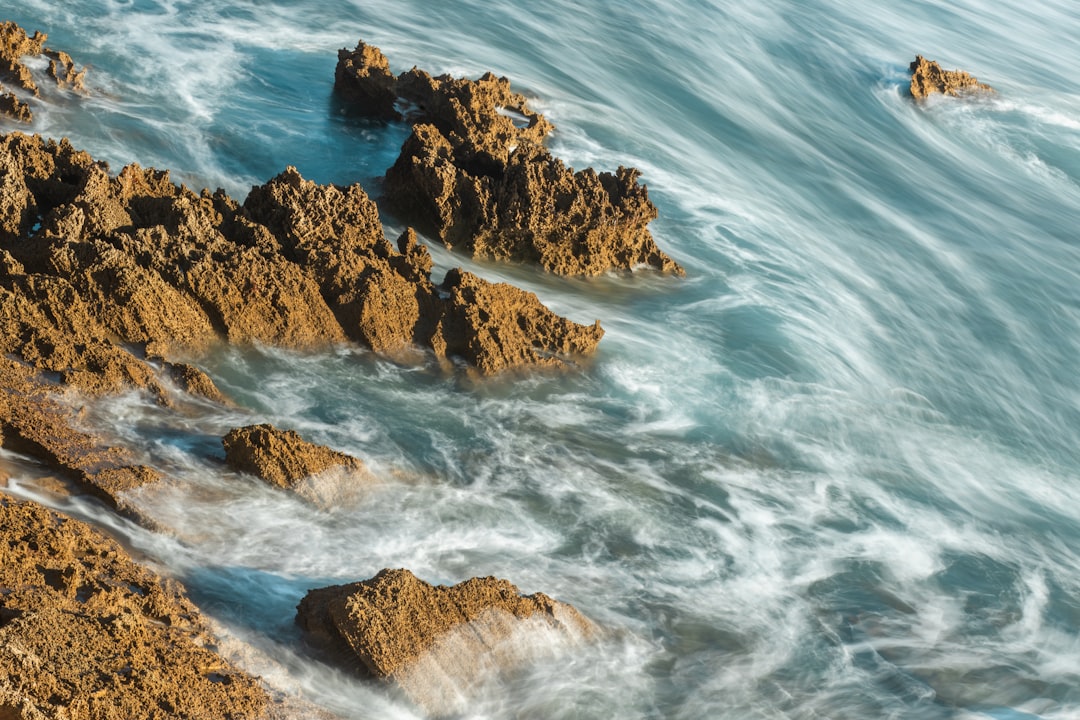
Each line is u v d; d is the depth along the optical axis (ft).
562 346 65.57
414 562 45.83
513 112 99.04
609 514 53.21
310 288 58.90
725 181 101.76
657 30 136.98
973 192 116.06
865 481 63.21
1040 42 172.86
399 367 59.62
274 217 64.28
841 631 49.85
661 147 105.19
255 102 94.12
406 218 78.59
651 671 44.27
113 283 53.01
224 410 51.70
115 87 89.56
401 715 38.32
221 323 55.93
